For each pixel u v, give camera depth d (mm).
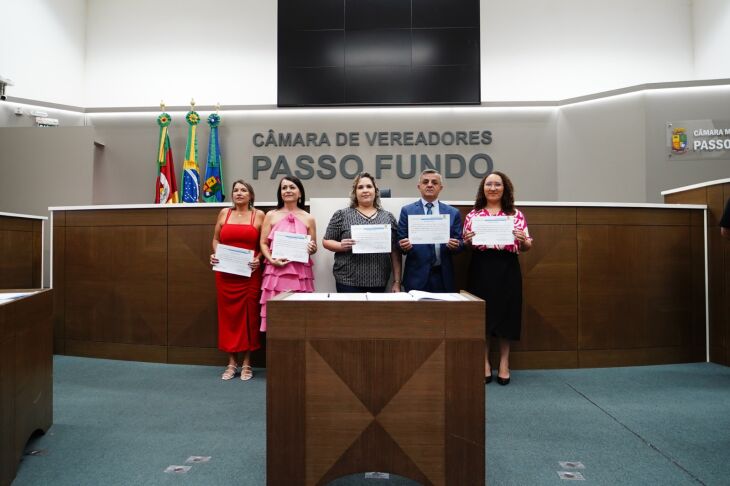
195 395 2828
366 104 6133
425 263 2848
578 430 2258
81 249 3850
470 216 3055
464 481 1468
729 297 3434
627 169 5496
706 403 2650
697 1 6199
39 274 4168
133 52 6785
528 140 6086
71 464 1906
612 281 3484
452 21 6156
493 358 3422
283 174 6199
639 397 2766
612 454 1990
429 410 1478
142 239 3709
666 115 5332
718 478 1779
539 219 3439
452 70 6125
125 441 2139
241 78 6703
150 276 3684
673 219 3592
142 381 3129
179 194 6328
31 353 2031
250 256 3176
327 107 6203
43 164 5727
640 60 6348
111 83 6781
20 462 1911
